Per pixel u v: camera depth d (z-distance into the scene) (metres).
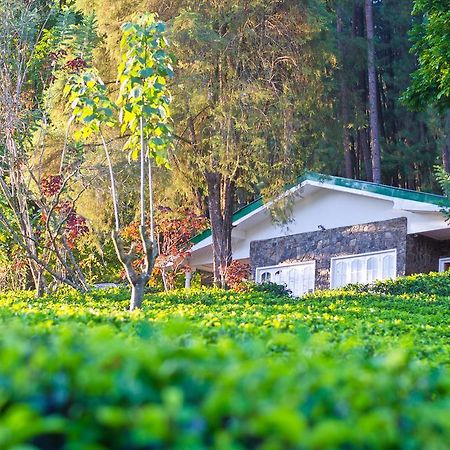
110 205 16.67
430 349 5.37
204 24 16.16
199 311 9.44
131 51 9.42
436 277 15.06
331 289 16.81
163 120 9.73
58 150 15.52
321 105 18.64
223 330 5.30
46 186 13.27
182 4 17.20
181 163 17.55
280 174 16.98
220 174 18.16
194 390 2.23
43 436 2.03
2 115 13.35
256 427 1.96
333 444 1.94
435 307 12.39
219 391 2.11
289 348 4.38
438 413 2.27
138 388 2.17
